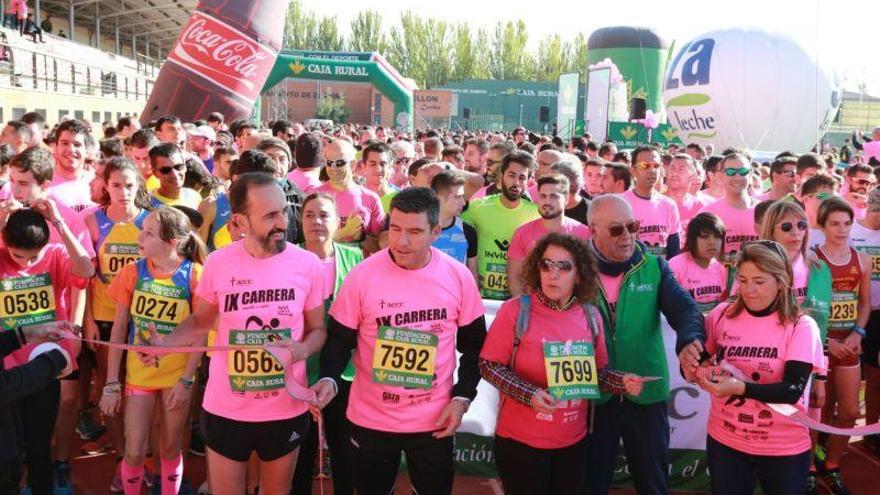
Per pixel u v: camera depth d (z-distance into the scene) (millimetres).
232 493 3486
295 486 4156
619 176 6660
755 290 3469
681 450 5039
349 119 57812
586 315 3457
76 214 4703
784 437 3488
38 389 3326
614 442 3803
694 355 3443
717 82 24547
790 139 24328
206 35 14156
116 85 31156
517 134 16266
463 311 3439
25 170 4539
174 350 3350
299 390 3242
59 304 4422
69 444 4758
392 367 3295
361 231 5695
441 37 85188
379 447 3375
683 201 7621
